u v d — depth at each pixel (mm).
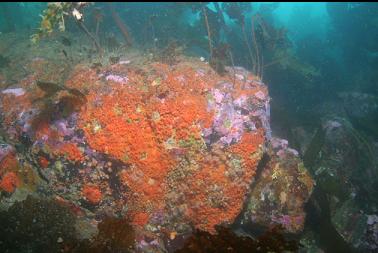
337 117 3201
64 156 1812
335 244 2096
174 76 1948
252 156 1834
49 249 1475
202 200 1749
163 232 1763
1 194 1681
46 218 1540
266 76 4473
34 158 1859
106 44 3148
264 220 1981
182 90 1873
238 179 1782
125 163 1753
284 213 1998
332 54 6793
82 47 3127
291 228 1972
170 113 1782
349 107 4051
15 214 1508
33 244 1471
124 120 1798
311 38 7000
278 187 2037
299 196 2039
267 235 1145
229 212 1750
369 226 2326
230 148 1819
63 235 1523
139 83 1929
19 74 2510
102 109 1831
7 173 1739
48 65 2596
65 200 1836
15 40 3422
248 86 2143
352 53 6262
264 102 2092
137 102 1847
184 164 1765
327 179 2436
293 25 9852
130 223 1729
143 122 1804
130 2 5250
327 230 2139
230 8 4289
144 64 2178
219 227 1188
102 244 1459
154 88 1883
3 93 2205
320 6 13508
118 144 1755
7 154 1790
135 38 4574
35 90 2203
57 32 3664
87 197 1819
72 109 1856
